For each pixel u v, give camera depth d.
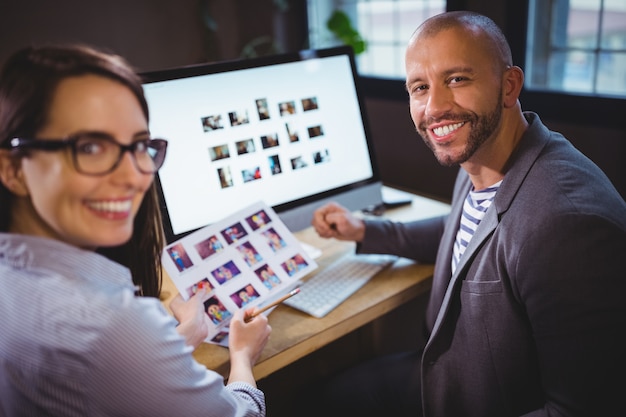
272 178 1.27
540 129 0.98
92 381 0.57
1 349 0.59
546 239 0.83
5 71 0.59
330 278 1.21
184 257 1.05
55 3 2.41
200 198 1.17
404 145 2.20
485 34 0.94
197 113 1.16
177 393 0.63
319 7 2.70
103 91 0.58
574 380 0.83
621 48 1.62
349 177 1.39
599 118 1.59
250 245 1.12
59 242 0.61
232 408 0.72
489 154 0.99
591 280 0.80
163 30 2.72
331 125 1.36
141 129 0.63
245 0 2.80
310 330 1.02
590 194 0.85
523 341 0.92
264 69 1.25
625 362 0.81
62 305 0.57
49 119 0.56
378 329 1.64
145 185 0.66
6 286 0.59
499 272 0.90
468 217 1.08
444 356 1.02
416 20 2.25
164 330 0.63
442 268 1.13
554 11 1.74
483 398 0.97
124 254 0.87
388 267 1.28
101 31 2.55
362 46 2.33
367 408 1.21
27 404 0.60
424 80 0.97
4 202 0.63
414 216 1.54
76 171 0.57
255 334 0.93
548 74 1.82
